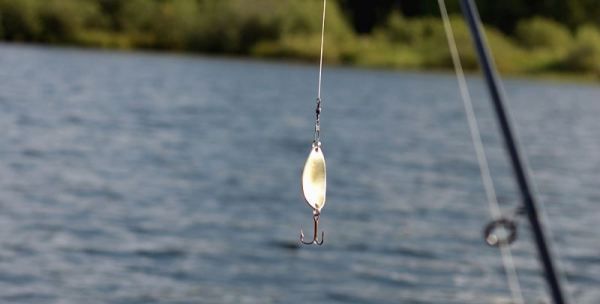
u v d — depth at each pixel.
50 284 24.23
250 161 45.12
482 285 26.56
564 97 94.00
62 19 107.94
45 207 32.41
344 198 37.53
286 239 30.02
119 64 93.50
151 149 46.66
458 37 113.94
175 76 87.00
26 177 37.41
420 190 40.47
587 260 30.16
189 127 55.59
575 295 26.61
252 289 24.91
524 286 26.70
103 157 43.31
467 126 67.56
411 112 73.81
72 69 84.75
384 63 112.12
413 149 53.69
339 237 30.73
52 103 61.75
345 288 25.48
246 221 32.34
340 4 119.94
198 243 28.92
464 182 43.50
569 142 61.53
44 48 103.88
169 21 111.56
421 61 112.50
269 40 112.69
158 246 28.30
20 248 27.09
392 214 35.00
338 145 53.03
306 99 77.44
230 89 80.19
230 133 54.44
